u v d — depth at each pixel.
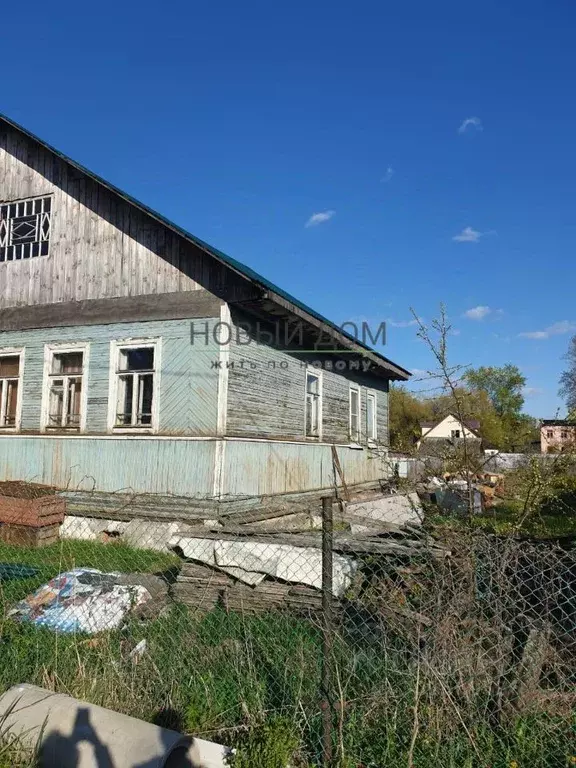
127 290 11.53
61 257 12.42
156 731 3.22
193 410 10.47
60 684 4.01
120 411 11.32
